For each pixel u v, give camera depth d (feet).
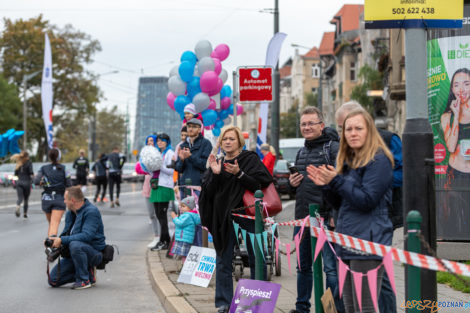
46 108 105.09
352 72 197.67
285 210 68.33
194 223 29.35
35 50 191.21
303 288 20.20
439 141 31.35
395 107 112.98
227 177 20.29
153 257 34.09
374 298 13.51
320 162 19.93
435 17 16.44
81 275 27.61
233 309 18.99
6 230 50.16
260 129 50.75
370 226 14.28
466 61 31.07
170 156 36.70
